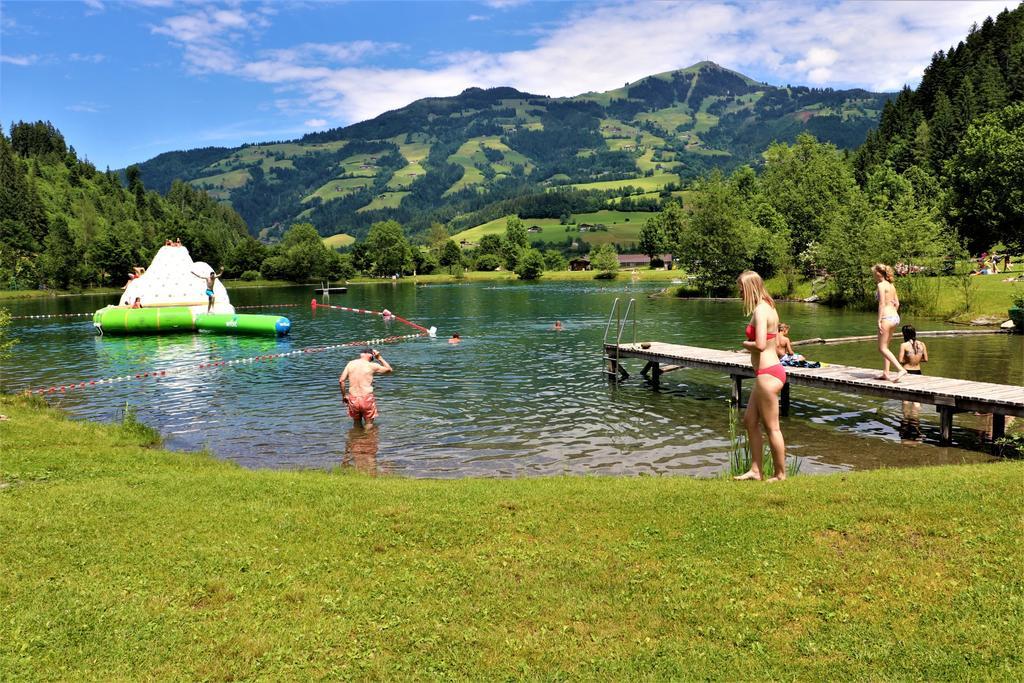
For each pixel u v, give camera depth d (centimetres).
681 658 530
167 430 1778
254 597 637
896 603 586
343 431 1731
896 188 9056
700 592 622
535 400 2081
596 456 1476
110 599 629
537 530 775
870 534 710
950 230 6506
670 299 7169
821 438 1569
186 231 16150
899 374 1694
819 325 4094
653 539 735
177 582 665
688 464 1405
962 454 1423
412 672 523
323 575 679
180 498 921
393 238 16125
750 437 1008
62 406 2112
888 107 13475
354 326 4697
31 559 711
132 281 5091
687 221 8269
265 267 15262
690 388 2266
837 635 549
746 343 980
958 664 504
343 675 521
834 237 5706
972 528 707
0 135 19912
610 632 569
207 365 2920
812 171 9138
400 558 715
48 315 6322
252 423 1839
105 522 820
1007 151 6875
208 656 546
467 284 12644
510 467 1405
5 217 15188
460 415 1889
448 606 616
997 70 10994
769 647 541
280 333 3978
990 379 2066
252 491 958
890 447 1485
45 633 574
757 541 712
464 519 813
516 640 559
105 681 514
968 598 583
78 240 14188
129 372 2756
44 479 1059
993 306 4084
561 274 15262
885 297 1677
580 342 3569
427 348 3388
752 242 7400
